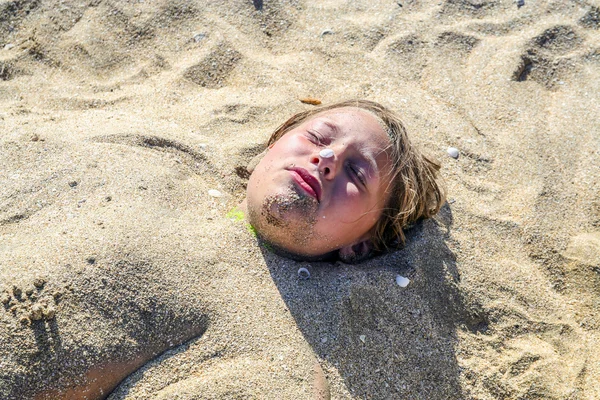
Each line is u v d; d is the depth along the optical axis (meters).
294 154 1.04
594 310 1.09
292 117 1.17
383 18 1.43
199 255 1.03
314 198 1.01
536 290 1.09
